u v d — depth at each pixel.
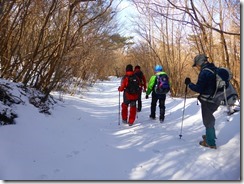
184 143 5.49
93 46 13.41
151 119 7.93
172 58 14.42
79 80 15.11
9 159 4.17
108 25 13.55
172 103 10.23
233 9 7.53
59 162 4.35
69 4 7.44
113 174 4.00
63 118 7.15
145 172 4.08
